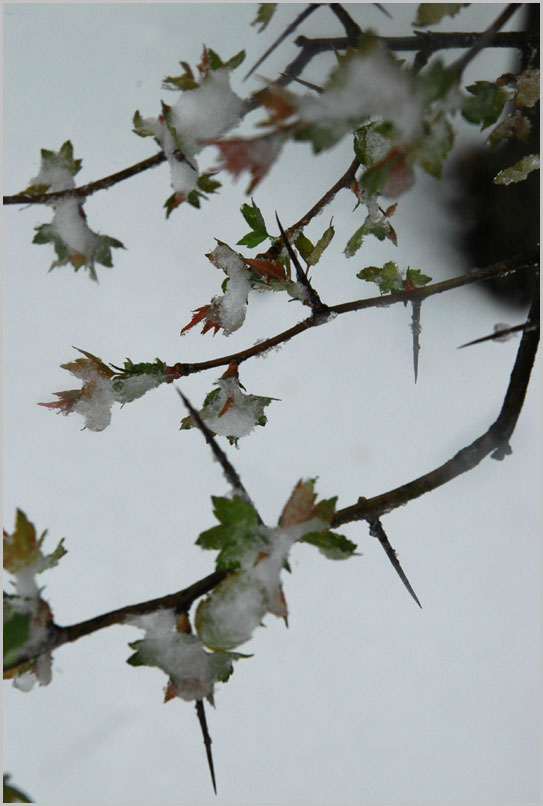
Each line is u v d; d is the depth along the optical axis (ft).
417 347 2.72
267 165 2.30
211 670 2.47
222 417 2.69
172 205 2.55
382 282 2.76
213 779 2.46
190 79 2.52
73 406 2.66
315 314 2.69
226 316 2.69
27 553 2.44
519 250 3.02
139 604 2.46
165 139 2.54
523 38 2.70
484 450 2.59
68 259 2.57
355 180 2.70
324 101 2.31
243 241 2.69
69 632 2.43
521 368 2.62
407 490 2.57
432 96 2.32
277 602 2.42
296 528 2.43
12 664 2.42
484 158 3.00
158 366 2.67
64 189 2.56
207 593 2.47
